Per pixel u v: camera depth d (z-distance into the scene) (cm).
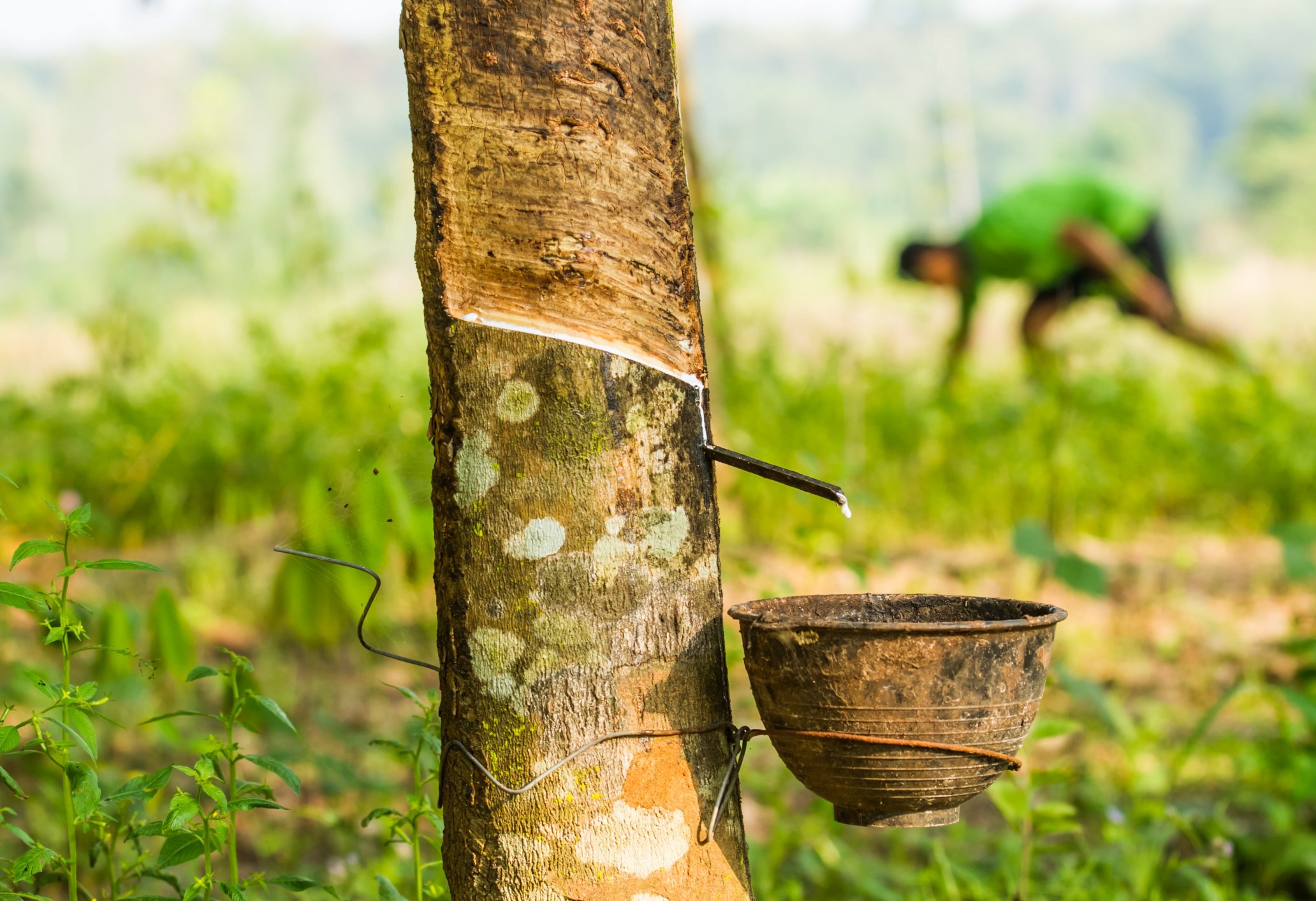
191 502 690
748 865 196
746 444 650
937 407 782
